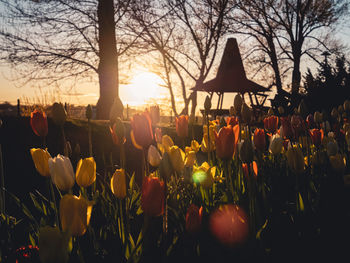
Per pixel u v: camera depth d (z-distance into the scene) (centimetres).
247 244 143
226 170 175
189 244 144
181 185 211
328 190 211
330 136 315
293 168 170
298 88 1764
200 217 130
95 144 568
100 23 1756
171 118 2480
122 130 145
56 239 85
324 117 375
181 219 169
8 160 461
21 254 140
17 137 564
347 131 298
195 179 177
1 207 196
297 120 244
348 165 283
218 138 151
